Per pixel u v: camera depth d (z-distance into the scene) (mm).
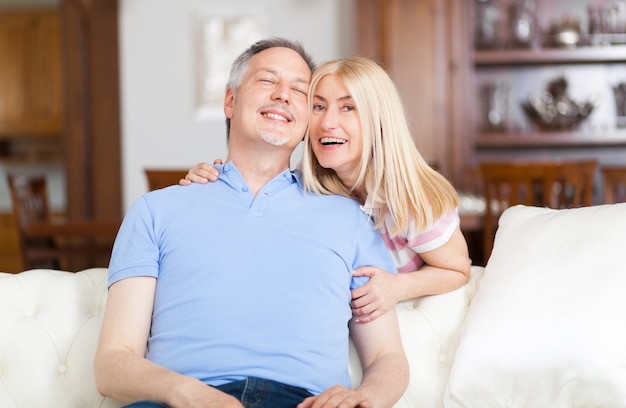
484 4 5285
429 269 1837
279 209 1756
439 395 1801
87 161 5617
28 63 7242
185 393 1424
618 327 1588
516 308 1682
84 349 1768
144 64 5734
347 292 1746
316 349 1642
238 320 1608
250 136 1786
